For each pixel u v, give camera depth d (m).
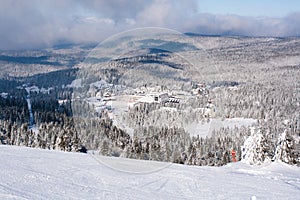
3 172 4.93
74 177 4.92
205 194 4.64
